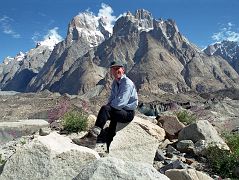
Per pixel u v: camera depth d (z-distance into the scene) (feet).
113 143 10.96
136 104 10.52
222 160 12.89
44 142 7.66
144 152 11.10
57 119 20.21
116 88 10.53
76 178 6.17
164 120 16.63
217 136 15.31
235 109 50.06
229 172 12.60
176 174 10.09
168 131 16.35
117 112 10.32
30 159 7.55
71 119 17.38
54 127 18.63
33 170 7.50
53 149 7.63
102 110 10.32
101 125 10.31
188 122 20.65
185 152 14.57
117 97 10.32
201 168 12.98
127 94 10.27
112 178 6.00
